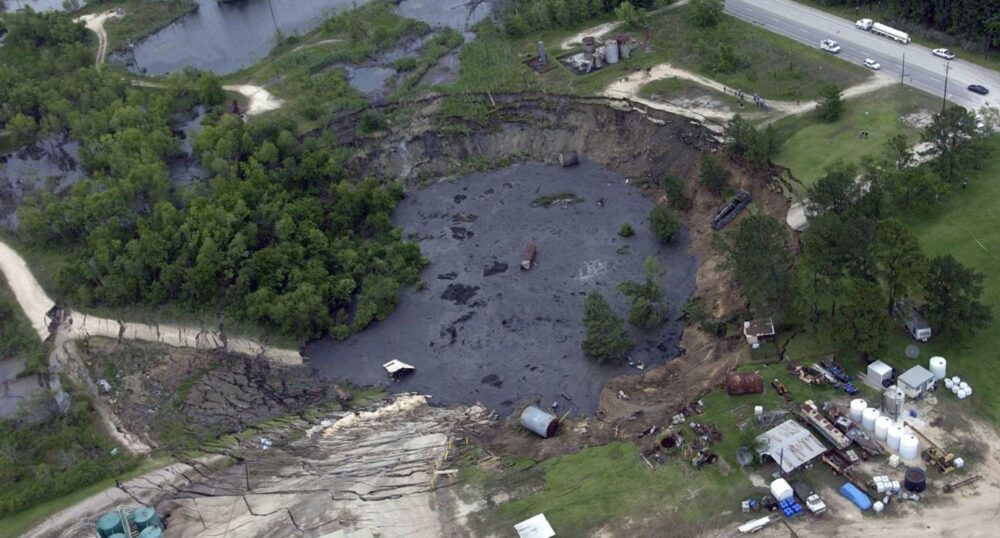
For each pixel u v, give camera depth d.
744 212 136.00
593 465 97.56
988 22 151.12
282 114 175.75
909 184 118.44
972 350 100.75
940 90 146.62
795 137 142.25
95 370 126.50
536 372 119.75
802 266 108.12
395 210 157.50
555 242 144.25
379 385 121.81
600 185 156.38
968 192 122.88
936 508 84.56
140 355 128.62
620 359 119.19
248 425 115.69
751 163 139.12
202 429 115.25
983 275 97.06
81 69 195.50
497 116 169.75
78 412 116.44
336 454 107.69
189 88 189.38
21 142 186.12
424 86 180.12
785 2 189.88
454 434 109.19
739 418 98.44
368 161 165.75
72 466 108.00
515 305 132.12
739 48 172.25
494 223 150.75
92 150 169.62
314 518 96.62
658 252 138.50
